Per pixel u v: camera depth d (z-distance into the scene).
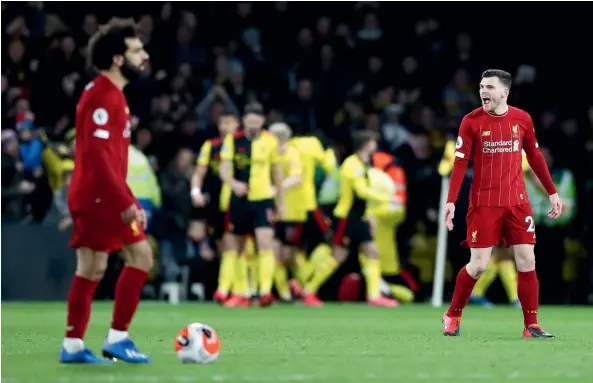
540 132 66.19
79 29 70.62
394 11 76.31
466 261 61.50
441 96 72.00
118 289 22.53
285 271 58.97
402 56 73.75
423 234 62.16
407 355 25.28
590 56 74.88
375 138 56.81
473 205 31.48
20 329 35.41
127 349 22.61
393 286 61.34
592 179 64.19
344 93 70.88
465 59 73.44
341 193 57.19
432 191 62.81
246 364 22.72
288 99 68.31
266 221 52.47
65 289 55.62
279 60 74.56
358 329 36.41
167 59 69.75
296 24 75.69
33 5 67.31
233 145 51.97
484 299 58.44
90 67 22.38
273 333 33.88
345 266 61.44
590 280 62.88
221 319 42.53
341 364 22.91
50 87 64.38
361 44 73.12
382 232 60.44
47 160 56.69
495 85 30.94
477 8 76.00
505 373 21.34
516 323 41.25
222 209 54.12
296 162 54.44
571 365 23.02
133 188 54.16
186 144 62.47
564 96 74.44
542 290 62.97
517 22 75.69
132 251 22.44
